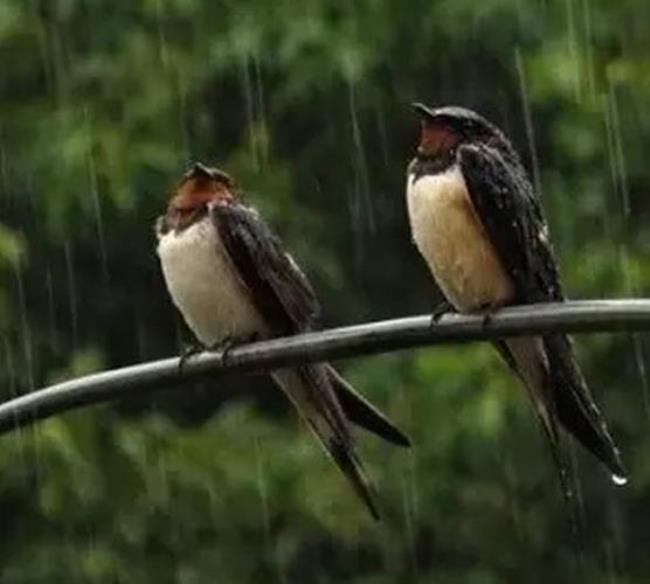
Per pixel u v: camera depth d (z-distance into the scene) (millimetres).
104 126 19469
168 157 19438
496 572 20016
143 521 19594
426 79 19656
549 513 20062
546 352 11289
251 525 19688
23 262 19891
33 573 19562
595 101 19344
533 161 19172
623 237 19422
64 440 19344
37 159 19484
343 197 20188
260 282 12156
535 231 11797
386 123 19938
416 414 19281
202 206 12234
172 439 19719
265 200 19938
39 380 20500
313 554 19906
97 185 19406
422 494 19438
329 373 11398
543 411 11320
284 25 19391
